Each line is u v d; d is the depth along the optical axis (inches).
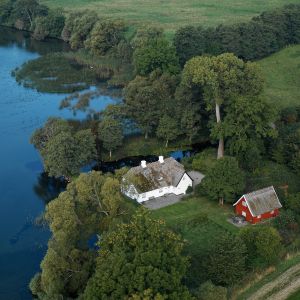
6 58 7485.2
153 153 4635.8
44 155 4197.8
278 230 3233.3
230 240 2817.4
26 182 4143.7
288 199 3501.5
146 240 2508.6
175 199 3769.7
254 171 4042.8
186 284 2746.1
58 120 4448.8
